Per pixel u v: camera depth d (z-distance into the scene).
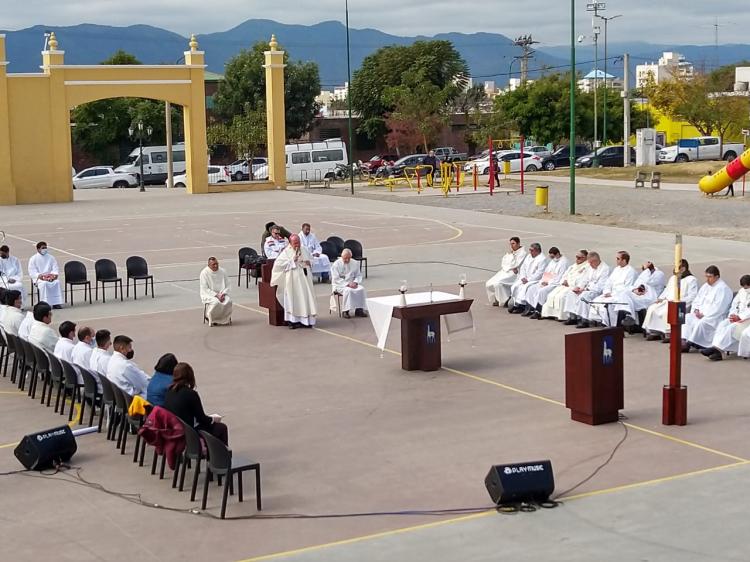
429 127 83.19
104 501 11.40
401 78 88.94
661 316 18.67
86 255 32.50
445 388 15.95
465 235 35.38
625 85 69.44
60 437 12.65
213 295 21.20
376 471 12.16
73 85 52.91
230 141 74.88
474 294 24.19
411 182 60.91
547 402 15.00
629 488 11.26
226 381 16.73
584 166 70.81
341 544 9.92
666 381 16.06
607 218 39.50
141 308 23.52
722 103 75.38
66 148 53.00
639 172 53.72
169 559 9.70
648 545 9.66
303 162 68.69
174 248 33.81
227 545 10.01
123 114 79.00
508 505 10.76
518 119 80.12
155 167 71.25
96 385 14.27
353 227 38.53
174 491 11.70
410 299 17.42
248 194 56.69
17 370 18.14
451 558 9.48
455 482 11.66
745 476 11.58
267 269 21.27
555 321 21.02
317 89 88.75
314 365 17.69
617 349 13.84
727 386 15.70
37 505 11.32
